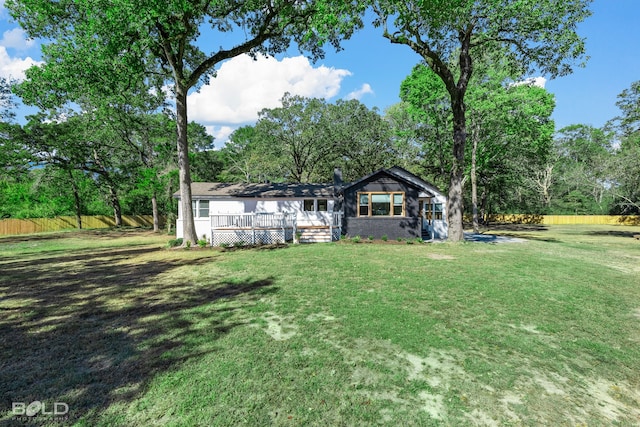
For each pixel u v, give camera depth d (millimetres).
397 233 17812
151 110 27500
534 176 47125
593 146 47688
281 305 6367
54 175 28266
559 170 50219
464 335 5000
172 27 13609
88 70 12266
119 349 4465
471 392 3533
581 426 3027
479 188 38656
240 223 17172
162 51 16156
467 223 41250
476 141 26797
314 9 14133
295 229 17281
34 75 12500
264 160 34281
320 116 33844
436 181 38875
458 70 23781
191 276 9148
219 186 21922
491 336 4980
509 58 17359
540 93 23703
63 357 4238
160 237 24656
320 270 9633
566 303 6652
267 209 20656
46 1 12406
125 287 8008
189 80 15945
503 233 26078
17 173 25125
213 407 3195
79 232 29500
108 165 30828
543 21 13781
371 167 35938
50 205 34531
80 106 25703
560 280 8531
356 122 33938
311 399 3342
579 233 26141
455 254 12922
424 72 25094
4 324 5477
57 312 6117
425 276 8836
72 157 27344
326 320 5562
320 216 19172
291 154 35281
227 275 9172
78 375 3779
